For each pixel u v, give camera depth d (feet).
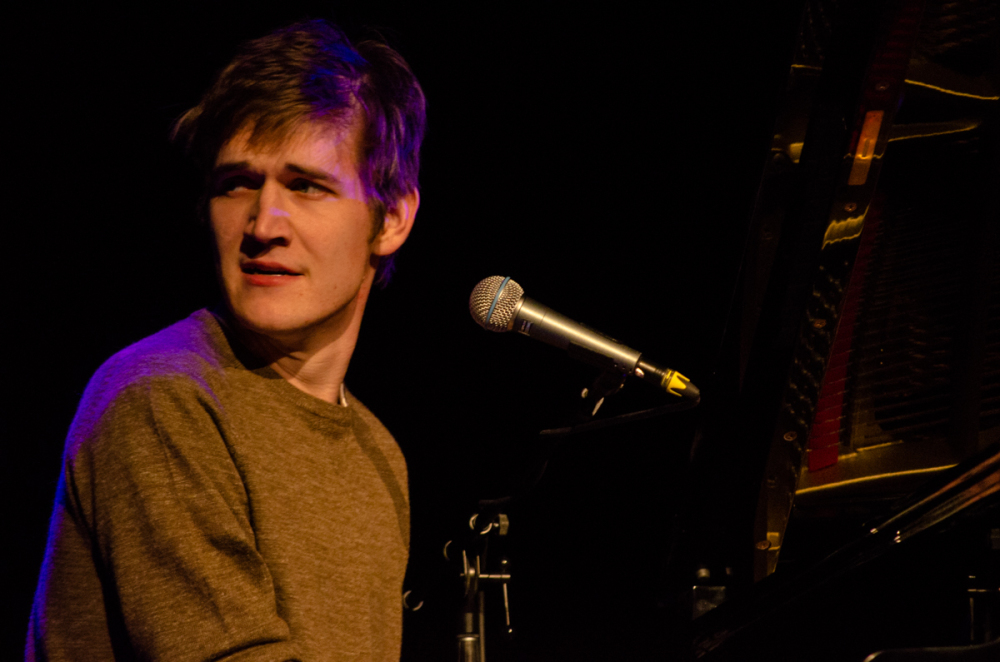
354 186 15.05
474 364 39.86
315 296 14.55
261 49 15.17
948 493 14.70
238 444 13.32
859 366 23.70
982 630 16.28
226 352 14.66
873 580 22.20
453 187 40.50
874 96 20.49
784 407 22.25
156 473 11.87
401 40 39.52
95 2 37.04
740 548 23.50
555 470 37.60
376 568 15.79
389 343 40.01
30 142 37.42
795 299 21.98
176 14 37.42
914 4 19.44
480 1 39.73
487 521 19.35
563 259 39.93
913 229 24.07
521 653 34.63
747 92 38.19
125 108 37.68
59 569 12.71
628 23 39.52
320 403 15.42
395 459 17.84
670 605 25.43
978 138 22.97
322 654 13.73
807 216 21.49
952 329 23.24
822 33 22.48
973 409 22.59
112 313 38.34
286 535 13.84
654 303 38.73
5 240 37.70
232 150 14.52
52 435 37.47
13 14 36.58
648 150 39.63
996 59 22.40
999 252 23.12
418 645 33.24
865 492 22.97
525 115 40.34
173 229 38.50
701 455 24.44
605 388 18.67
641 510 36.35
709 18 38.83
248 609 11.59
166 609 11.27
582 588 35.50
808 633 22.90
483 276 40.27
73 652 12.67
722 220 38.19
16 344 37.78
